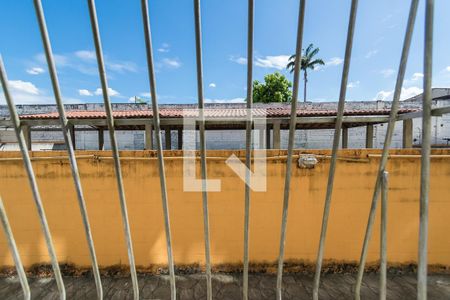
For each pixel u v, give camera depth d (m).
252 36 1.24
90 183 3.15
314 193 3.19
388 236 3.19
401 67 1.21
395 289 2.94
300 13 1.19
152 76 1.27
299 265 3.23
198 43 1.27
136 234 3.20
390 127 1.29
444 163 3.10
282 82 17.97
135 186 3.17
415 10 1.12
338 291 2.93
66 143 1.33
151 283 3.07
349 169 3.16
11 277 3.18
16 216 3.13
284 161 3.19
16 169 3.11
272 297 2.85
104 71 1.26
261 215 3.21
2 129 8.56
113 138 1.37
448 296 2.84
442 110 1.08
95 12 1.17
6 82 1.22
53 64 1.22
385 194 1.36
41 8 1.13
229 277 3.17
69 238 3.18
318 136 11.45
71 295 2.90
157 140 1.36
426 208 1.16
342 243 3.21
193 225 3.22
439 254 3.16
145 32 1.21
